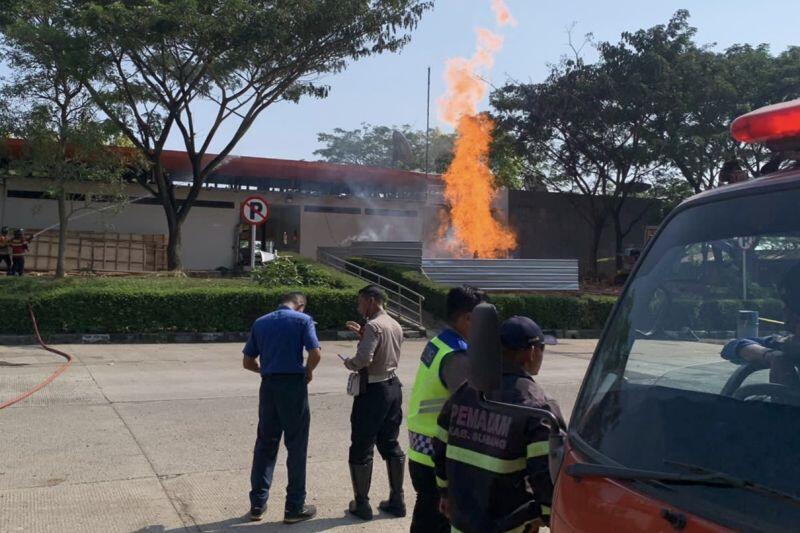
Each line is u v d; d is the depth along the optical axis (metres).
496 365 2.59
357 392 5.91
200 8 20.78
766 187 2.34
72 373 12.52
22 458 7.35
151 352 15.80
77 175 21.14
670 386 2.44
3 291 17.77
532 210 34.66
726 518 1.92
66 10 19.81
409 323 20.83
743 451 2.09
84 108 21.34
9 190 26.31
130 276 23.39
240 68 22.33
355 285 21.62
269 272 20.91
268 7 21.88
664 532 2.03
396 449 6.09
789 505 1.85
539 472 2.87
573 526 2.36
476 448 3.11
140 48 20.94
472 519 3.08
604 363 2.71
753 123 2.51
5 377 11.97
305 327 5.99
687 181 32.94
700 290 2.50
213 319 18.56
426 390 4.46
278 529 5.77
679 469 2.17
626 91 29.22
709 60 29.31
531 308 21.97
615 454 2.39
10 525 5.62
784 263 2.26
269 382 5.94
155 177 24.28
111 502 6.21
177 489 6.60
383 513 6.19
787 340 2.28
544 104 30.56
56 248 26.25
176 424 8.93
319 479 7.05
